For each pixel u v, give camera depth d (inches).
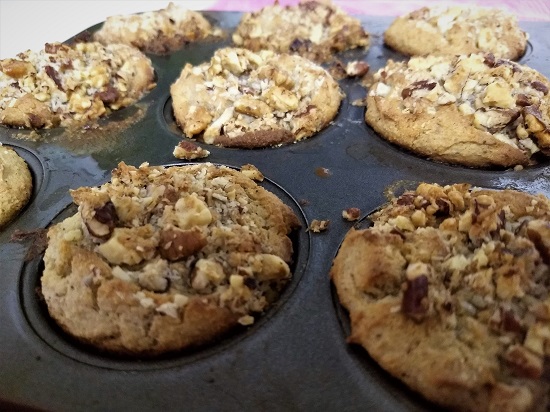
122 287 4.0
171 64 8.3
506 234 4.1
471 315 3.8
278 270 4.4
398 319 3.7
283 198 5.5
